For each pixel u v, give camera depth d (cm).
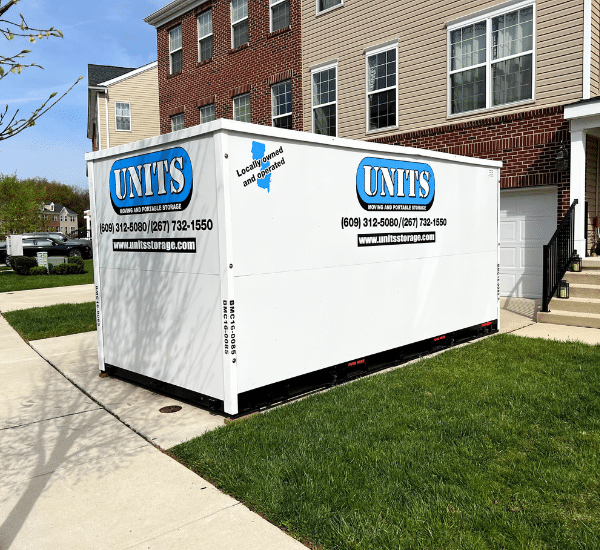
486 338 752
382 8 1220
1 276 1920
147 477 364
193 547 282
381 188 598
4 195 3697
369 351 595
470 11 1065
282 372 500
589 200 1002
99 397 545
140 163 536
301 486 334
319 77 1388
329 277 542
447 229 705
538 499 314
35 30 260
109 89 2766
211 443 406
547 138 970
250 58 1566
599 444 384
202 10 1717
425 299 671
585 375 546
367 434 412
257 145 464
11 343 819
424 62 1155
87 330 907
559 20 940
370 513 303
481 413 451
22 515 318
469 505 309
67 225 8994
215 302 463
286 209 494
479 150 1073
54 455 403
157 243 526
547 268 866
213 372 473
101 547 285
